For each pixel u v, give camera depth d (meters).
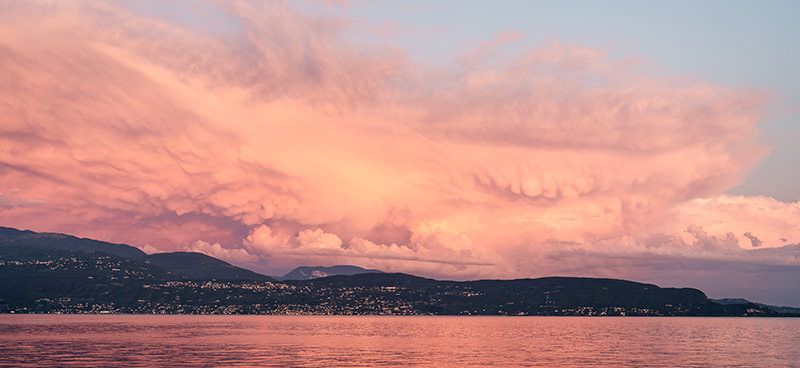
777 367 199.88
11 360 199.88
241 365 195.50
